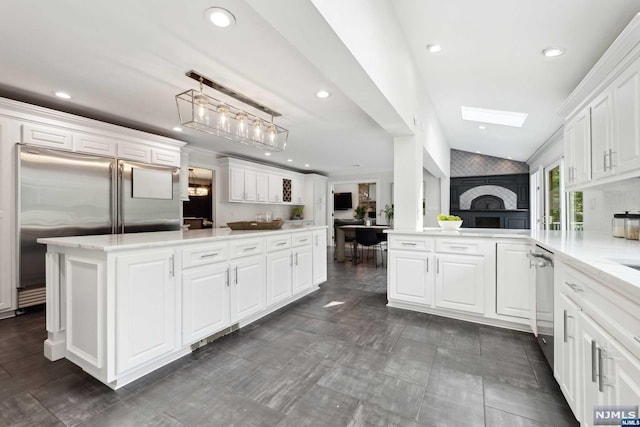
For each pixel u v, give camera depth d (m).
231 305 2.44
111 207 3.50
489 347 2.24
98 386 1.73
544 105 3.63
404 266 3.08
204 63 2.31
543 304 1.96
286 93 2.90
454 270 2.81
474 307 2.72
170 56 2.20
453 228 3.16
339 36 1.49
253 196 6.21
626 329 0.94
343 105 3.23
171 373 1.87
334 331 2.55
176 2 1.62
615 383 1.00
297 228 3.45
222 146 5.19
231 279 2.43
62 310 2.05
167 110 3.34
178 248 2.02
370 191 10.73
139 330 1.78
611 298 1.03
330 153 5.88
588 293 1.23
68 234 3.15
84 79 2.57
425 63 3.15
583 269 1.26
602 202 2.85
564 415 1.47
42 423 1.42
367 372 1.89
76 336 1.83
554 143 4.81
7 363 1.99
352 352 2.16
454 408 1.53
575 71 2.72
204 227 7.24
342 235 6.26
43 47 2.07
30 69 2.39
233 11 1.69
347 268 5.50
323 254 3.96
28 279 2.89
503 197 7.37
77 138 3.24
